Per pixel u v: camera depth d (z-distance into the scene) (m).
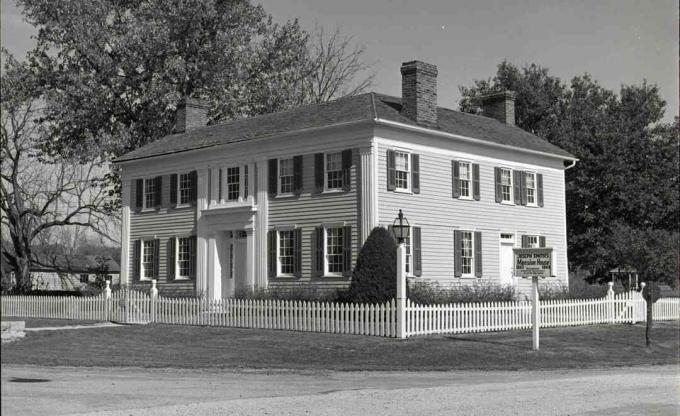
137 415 9.86
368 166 27.02
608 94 48.50
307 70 50.81
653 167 42.44
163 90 41.00
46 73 42.78
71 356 18.31
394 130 27.75
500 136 33.03
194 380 14.30
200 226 32.75
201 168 32.88
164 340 21.78
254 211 30.50
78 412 10.09
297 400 11.40
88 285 45.47
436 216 29.08
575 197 42.00
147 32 41.06
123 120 44.06
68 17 41.09
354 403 11.09
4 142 41.22
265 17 46.03
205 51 43.59
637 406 10.95
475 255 30.52
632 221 41.81
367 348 19.31
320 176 28.45
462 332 22.89
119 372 15.65
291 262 29.28
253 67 45.81
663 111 44.81
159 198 34.78
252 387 13.25
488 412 10.29
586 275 49.44
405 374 15.72
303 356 18.25
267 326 24.41
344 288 27.00
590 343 21.44
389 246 24.16
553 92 50.72
